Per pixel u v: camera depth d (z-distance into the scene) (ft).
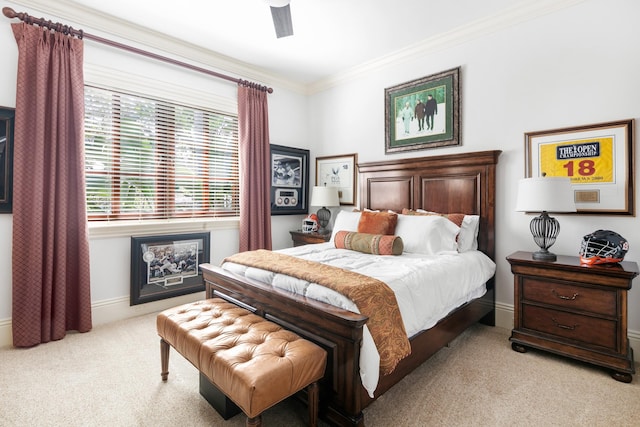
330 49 11.18
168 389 6.13
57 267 8.19
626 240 7.04
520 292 7.76
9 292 7.95
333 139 13.98
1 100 7.75
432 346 6.48
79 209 8.52
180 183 11.17
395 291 5.69
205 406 5.63
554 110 8.42
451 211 10.19
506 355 7.56
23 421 5.19
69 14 8.56
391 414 5.41
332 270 6.38
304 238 13.20
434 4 8.56
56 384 6.24
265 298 6.23
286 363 4.35
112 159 9.65
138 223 9.98
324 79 13.93
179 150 11.09
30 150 7.86
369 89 12.59
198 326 5.63
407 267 6.90
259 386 3.99
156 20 9.32
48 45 8.05
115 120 9.66
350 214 11.02
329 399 5.07
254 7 8.67
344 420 4.79
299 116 14.65
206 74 11.50
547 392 6.06
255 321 5.77
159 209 10.69
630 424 5.19
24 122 7.77
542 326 7.44
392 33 10.09
